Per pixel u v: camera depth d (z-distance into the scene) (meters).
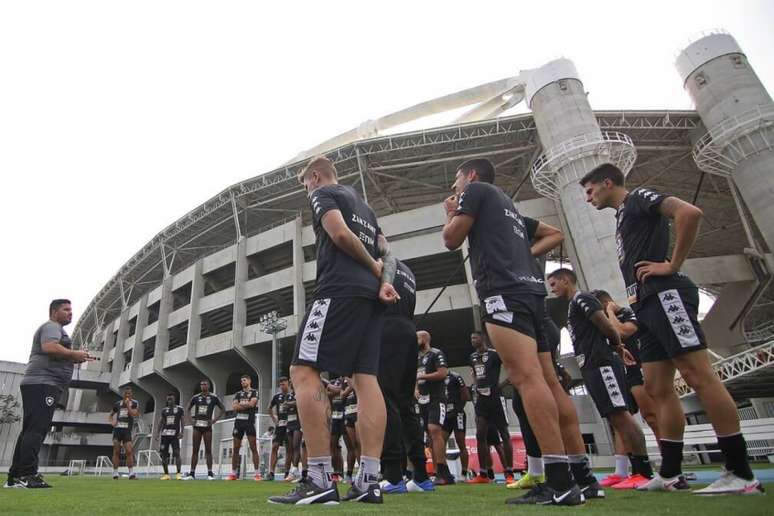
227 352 34.56
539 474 3.83
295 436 8.95
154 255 44.12
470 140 32.12
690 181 35.56
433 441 5.91
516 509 1.75
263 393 33.28
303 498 2.10
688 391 17.03
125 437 11.24
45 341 4.91
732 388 20.88
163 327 39.06
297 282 31.78
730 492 2.31
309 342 2.23
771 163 25.17
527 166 34.31
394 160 33.56
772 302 28.58
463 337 35.44
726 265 27.88
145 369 39.91
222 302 35.09
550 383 2.62
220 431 27.05
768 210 25.09
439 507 1.88
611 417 3.98
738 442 2.35
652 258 2.82
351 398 8.30
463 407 7.77
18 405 44.00
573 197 25.84
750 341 28.14
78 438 46.06
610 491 3.10
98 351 54.56
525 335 2.18
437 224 30.64
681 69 30.17
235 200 36.56
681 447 2.92
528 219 3.00
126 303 49.09
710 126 28.02
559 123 28.27
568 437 2.63
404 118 41.56
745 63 28.16
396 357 3.67
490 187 2.59
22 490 4.17
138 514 1.68
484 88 39.09
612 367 4.03
